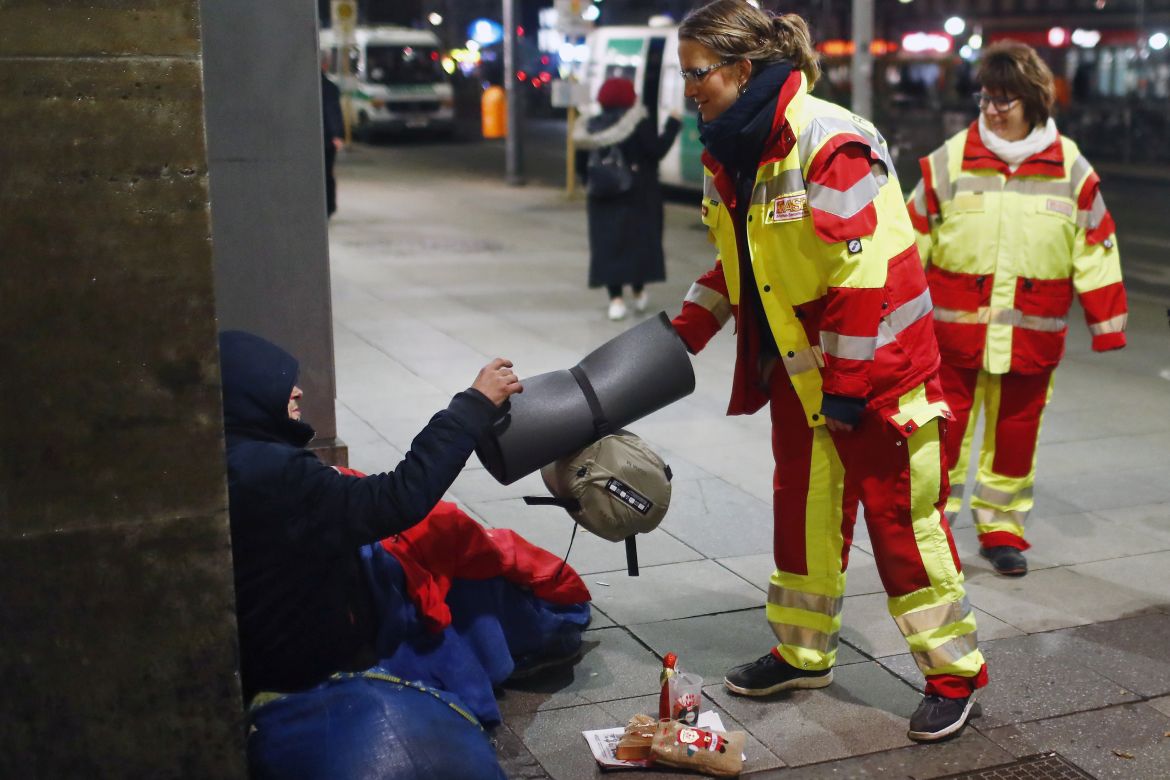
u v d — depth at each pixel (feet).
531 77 151.74
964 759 11.41
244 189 15.58
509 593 12.48
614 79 29.66
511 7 64.54
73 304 8.36
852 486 11.88
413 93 101.96
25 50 8.02
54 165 8.18
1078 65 73.97
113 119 8.25
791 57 11.19
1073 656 13.44
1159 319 31.71
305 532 9.48
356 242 44.21
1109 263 15.40
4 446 8.35
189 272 8.56
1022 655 13.46
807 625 12.41
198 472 8.79
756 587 15.20
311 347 16.17
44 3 8.01
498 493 18.35
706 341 12.57
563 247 43.75
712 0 11.39
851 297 10.74
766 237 11.23
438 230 47.93
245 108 15.42
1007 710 12.30
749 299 11.84
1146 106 73.41
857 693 12.66
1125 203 58.08
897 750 11.58
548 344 27.99
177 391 8.66
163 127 8.36
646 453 11.68
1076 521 17.57
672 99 57.21
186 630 8.96
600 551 16.22
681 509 17.85
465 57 156.15
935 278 15.64
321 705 9.61
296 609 9.73
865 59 39.24
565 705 12.34
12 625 8.55
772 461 20.13
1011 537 15.78
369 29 105.19
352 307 32.22
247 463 9.37
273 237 15.79
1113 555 16.33
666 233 47.78
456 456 9.91
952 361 15.57
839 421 11.00
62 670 8.73
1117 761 11.38
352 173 73.72
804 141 10.88
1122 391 24.68
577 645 13.16
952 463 16.03
